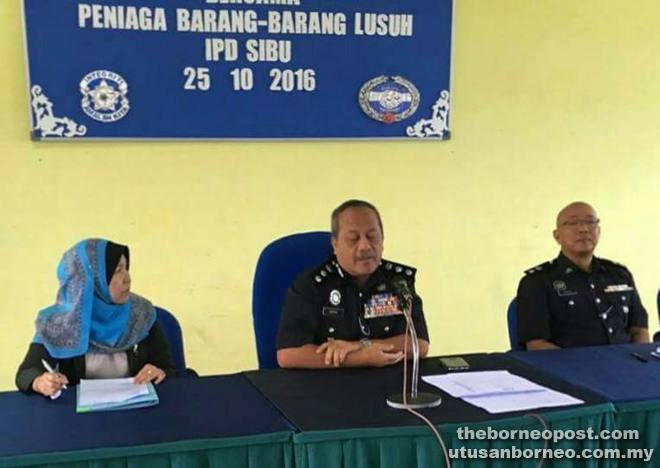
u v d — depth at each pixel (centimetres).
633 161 361
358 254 209
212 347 313
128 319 203
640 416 169
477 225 342
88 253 196
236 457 146
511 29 332
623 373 194
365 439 150
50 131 280
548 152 347
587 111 350
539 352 219
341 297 215
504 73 334
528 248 351
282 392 178
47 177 285
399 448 151
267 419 157
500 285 350
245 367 318
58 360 193
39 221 287
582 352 218
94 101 283
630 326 258
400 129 320
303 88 305
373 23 309
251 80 298
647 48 355
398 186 327
